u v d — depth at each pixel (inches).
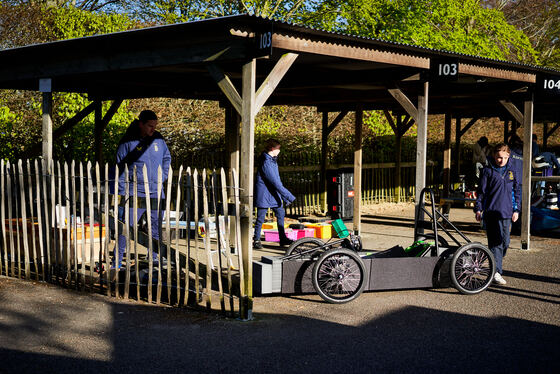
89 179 267.4
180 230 416.8
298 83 373.1
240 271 231.3
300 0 732.7
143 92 432.5
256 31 227.1
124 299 262.2
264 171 381.1
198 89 407.2
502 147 290.5
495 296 274.4
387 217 580.4
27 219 327.9
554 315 244.5
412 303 261.0
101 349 199.0
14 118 524.4
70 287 281.4
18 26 567.2
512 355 196.7
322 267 260.4
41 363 185.9
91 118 527.2
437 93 436.5
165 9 732.7
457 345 206.1
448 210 527.5
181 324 227.3
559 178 421.4
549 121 727.1
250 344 205.0
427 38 733.9
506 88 404.5
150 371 180.4
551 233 478.3
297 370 182.1
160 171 254.2
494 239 293.1
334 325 228.1
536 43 1184.8
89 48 287.9
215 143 574.9
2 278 300.8
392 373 180.4
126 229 260.1
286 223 472.4
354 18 724.0
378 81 343.6
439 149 786.8
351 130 751.7
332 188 548.4
